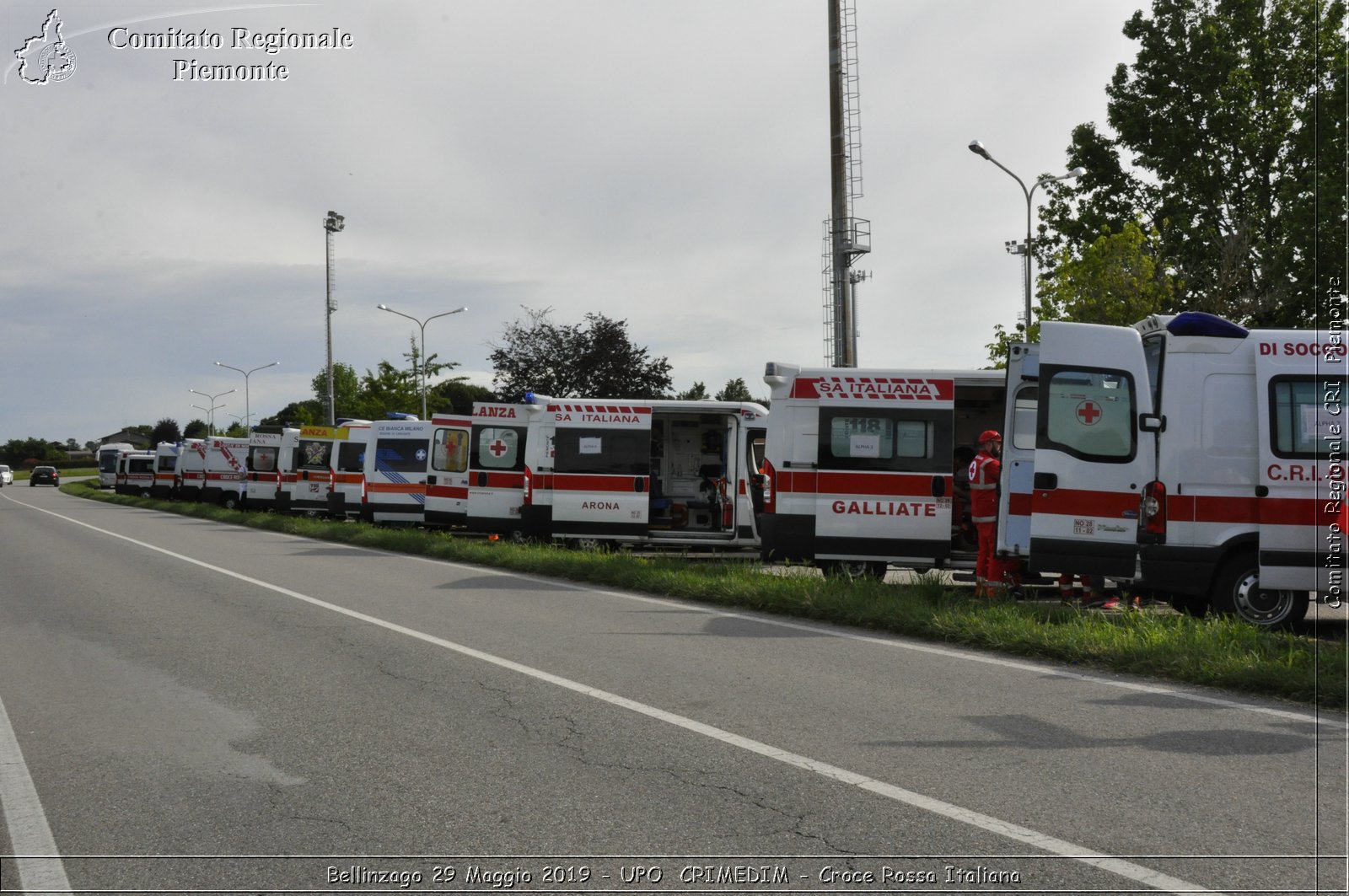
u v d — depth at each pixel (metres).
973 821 4.48
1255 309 27.44
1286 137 32.34
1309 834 4.31
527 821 4.54
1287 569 9.59
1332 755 5.46
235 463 40.31
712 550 18.23
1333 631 10.16
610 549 17.55
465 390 71.50
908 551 13.64
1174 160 33.12
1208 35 32.91
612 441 17.42
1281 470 9.68
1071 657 7.99
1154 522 9.87
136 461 57.16
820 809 4.64
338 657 8.37
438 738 5.89
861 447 13.78
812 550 13.74
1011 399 11.30
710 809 4.65
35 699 7.09
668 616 10.55
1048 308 30.53
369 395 53.97
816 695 6.87
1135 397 10.14
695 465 19.14
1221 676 7.09
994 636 8.62
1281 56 33.03
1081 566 10.13
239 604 11.67
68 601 12.22
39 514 37.44
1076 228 35.03
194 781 5.20
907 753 5.50
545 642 8.95
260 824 4.56
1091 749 5.55
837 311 21.83
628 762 5.38
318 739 5.90
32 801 4.92
